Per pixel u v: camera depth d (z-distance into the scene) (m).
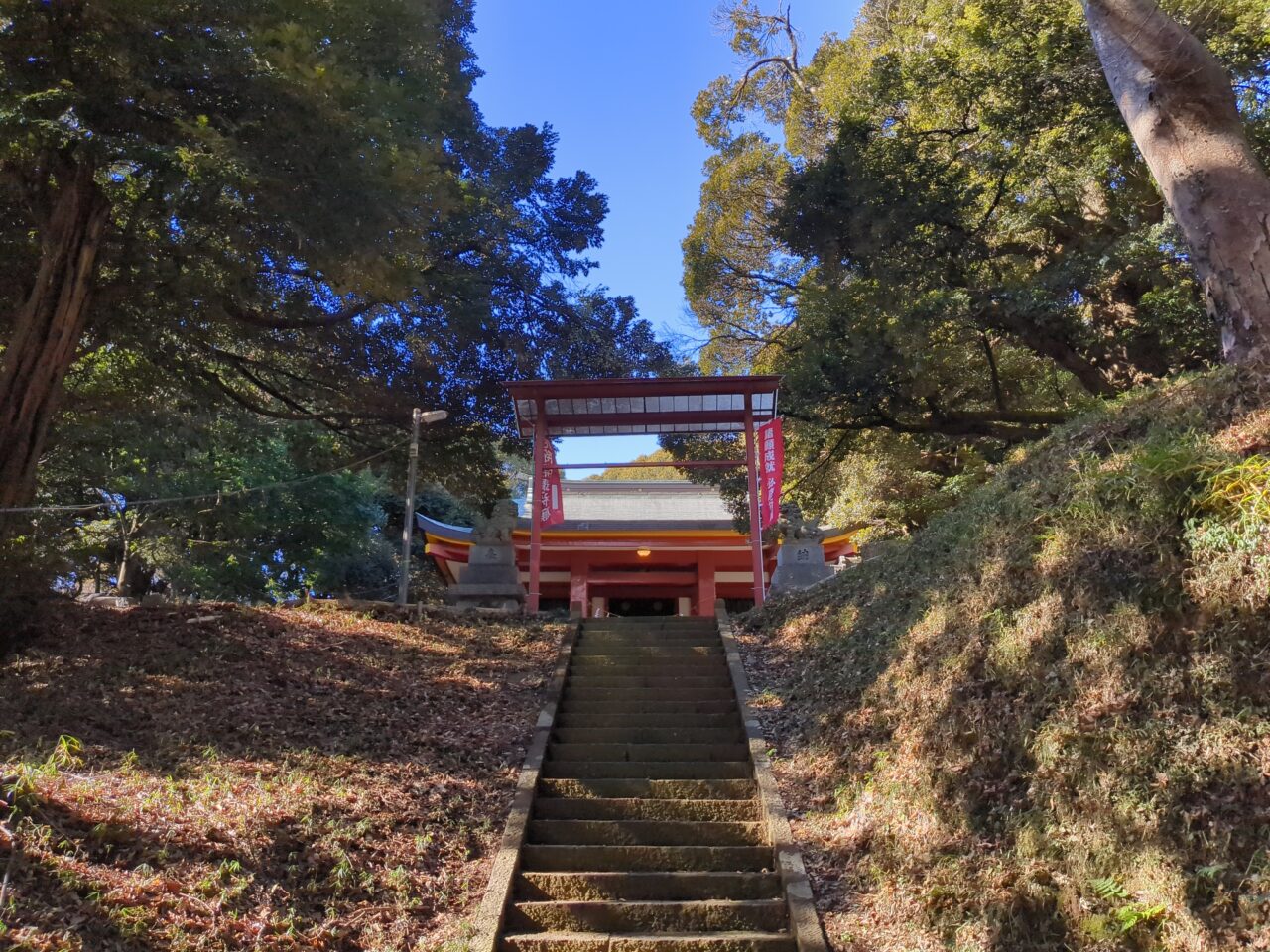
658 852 6.45
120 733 7.20
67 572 10.38
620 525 19.27
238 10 8.96
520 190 16.05
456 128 15.35
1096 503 6.38
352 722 8.34
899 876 5.83
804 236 15.97
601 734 8.66
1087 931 4.72
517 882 6.10
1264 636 4.95
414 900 5.68
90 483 16.66
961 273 14.79
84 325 9.57
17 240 10.21
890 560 10.23
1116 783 5.00
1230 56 11.66
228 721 7.77
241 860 5.36
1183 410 7.04
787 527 17.34
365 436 15.98
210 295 10.00
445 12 15.22
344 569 24.20
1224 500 5.46
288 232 9.73
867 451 18.00
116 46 8.38
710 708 9.27
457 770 7.70
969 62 14.30
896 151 14.57
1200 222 8.13
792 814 7.00
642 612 23.56
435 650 10.94
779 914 5.77
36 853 4.62
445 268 14.80
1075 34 12.85
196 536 20.22
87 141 8.28
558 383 13.44
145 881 4.79
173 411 14.51
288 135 9.06
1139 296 13.80
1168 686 5.14
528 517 20.70
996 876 5.32
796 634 11.01
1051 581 6.37
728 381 13.45
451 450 15.98
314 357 14.37
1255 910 4.18
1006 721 6.00
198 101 9.10
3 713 7.19
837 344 15.29
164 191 8.55
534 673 10.38
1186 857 4.54
